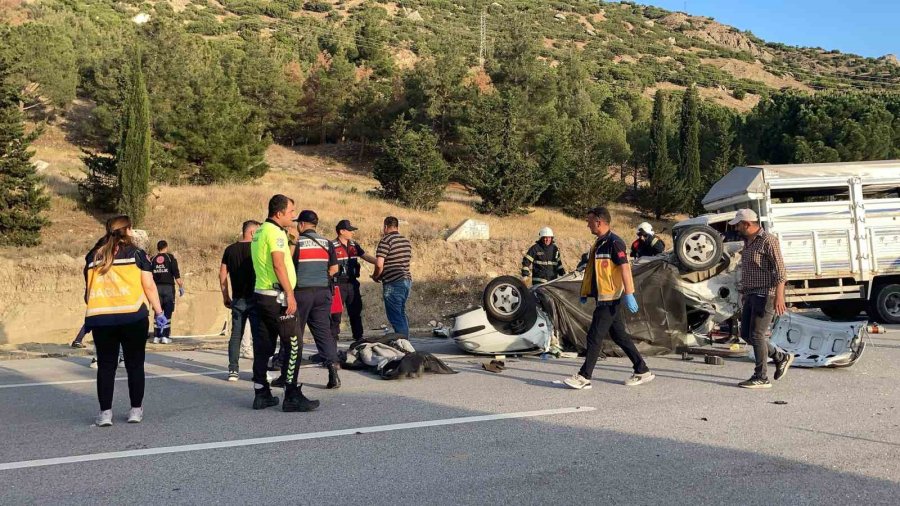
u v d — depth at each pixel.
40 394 7.18
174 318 15.76
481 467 4.46
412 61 84.69
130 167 21.88
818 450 4.86
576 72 57.78
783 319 9.08
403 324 9.93
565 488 4.07
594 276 7.29
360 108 50.50
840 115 40.47
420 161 30.70
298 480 4.23
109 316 5.62
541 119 45.47
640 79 107.94
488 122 36.91
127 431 5.48
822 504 3.85
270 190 27.41
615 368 8.41
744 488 4.09
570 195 35.62
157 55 41.16
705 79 115.88
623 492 4.01
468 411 6.04
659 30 164.88
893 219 13.54
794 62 159.75
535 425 5.53
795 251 13.27
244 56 53.34
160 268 12.25
